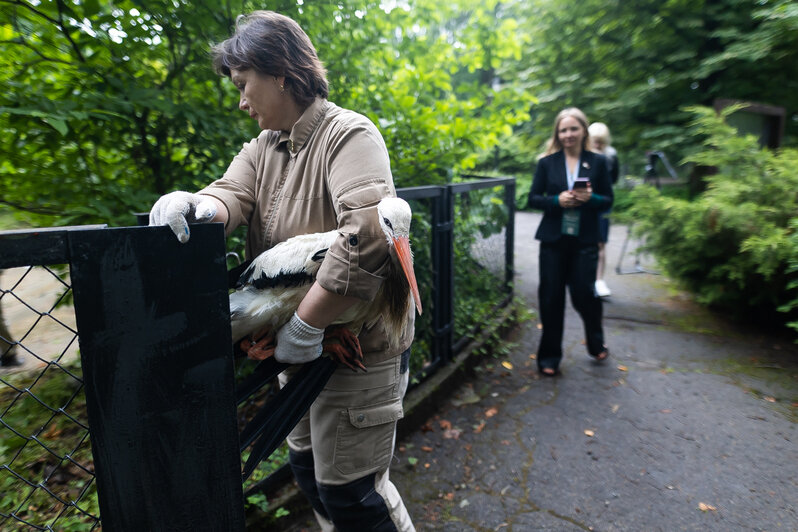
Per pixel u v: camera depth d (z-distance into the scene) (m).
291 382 1.34
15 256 0.86
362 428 1.45
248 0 2.61
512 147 13.26
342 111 1.35
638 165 11.33
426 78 3.60
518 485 2.41
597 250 3.38
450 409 3.10
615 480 2.43
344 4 2.95
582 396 3.23
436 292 3.17
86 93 2.25
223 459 1.10
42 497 1.99
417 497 2.34
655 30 9.13
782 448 2.64
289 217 1.37
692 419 2.93
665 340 4.09
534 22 10.31
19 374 2.52
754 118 5.79
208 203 1.10
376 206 1.20
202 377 1.05
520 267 6.64
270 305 1.25
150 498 1.04
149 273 0.97
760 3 8.16
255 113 1.35
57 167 2.44
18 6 2.24
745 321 4.39
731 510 2.21
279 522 2.12
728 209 3.98
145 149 2.61
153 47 2.52
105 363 0.96
